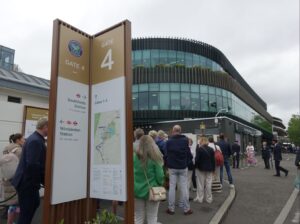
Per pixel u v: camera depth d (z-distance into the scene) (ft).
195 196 29.84
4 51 69.05
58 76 13.73
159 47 132.36
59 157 13.41
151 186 15.75
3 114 26.16
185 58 135.03
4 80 27.09
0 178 23.03
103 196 14.03
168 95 124.57
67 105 14.02
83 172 14.52
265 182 42.47
